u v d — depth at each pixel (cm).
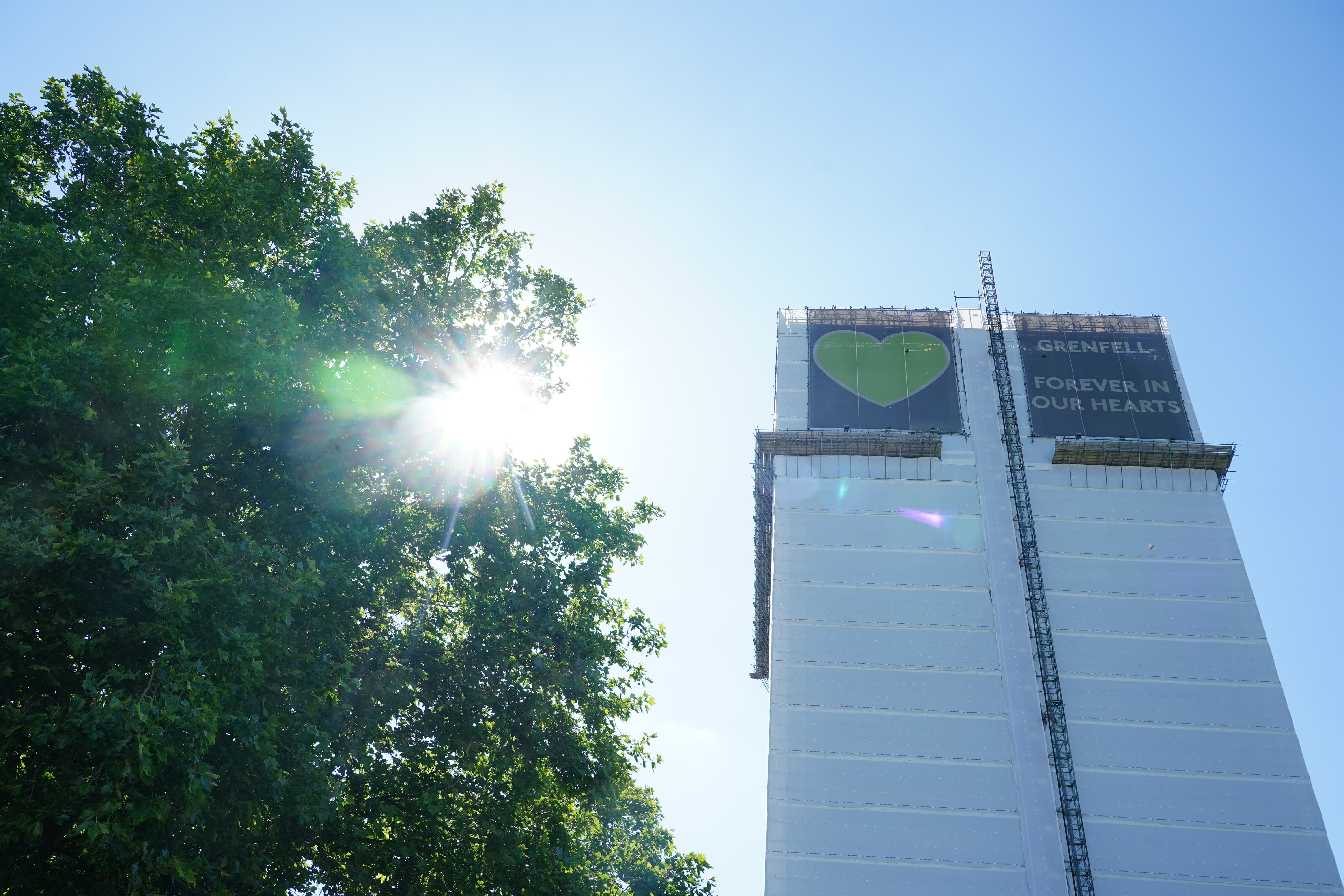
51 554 1816
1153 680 5966
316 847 2572
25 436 2052
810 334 7625
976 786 5681
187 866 1905
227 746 2091
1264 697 5872
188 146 2780
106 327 2059
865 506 6731
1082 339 7456
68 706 1872
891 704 5978
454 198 3422
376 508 2808
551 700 2884
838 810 5659
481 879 2605
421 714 2897
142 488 2009
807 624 6294
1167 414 7081
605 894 2994
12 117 2798
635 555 3356
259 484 2438
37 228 2462
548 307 3381
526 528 3042
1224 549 6419
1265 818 5503
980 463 6875
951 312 7694
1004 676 6022
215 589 2019
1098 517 6588
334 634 2531
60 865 1952
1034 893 5362
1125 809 5575
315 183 2927
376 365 2741
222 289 2261
